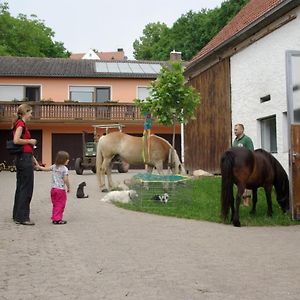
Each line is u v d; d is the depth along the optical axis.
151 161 12.89
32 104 29.83
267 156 9.12
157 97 12.66
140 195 10.90
